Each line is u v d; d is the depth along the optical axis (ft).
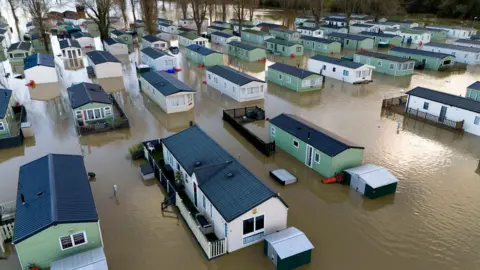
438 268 69.26
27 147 118.21
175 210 85.61
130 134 128.67
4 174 102.12
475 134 128.26
